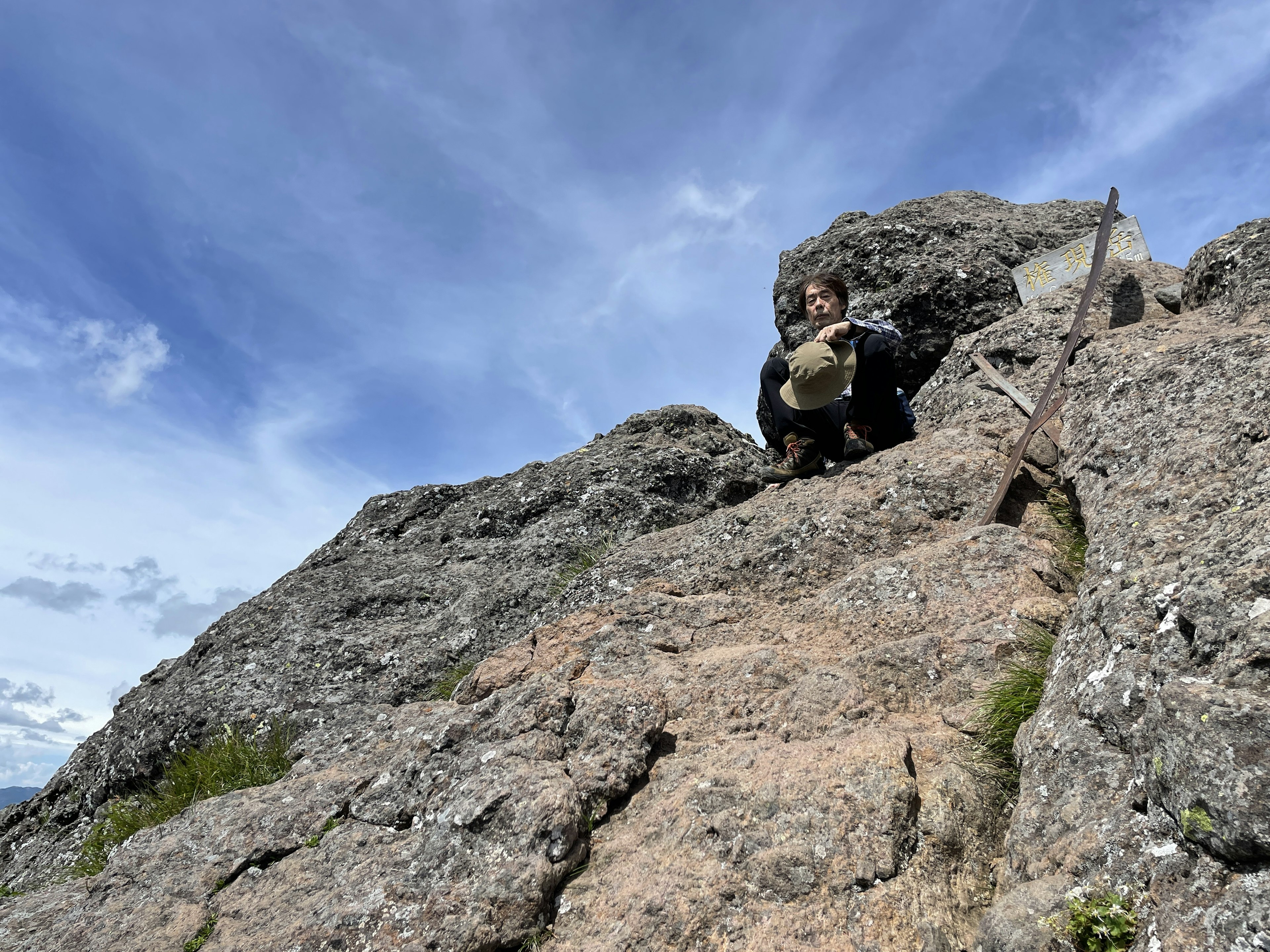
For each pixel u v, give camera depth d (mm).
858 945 2195
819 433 5480
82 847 4793
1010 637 3352
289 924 2658
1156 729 2068
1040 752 2553
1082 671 2660
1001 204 8828
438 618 5691
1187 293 5203
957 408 5500
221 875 3014
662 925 2338
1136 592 2641
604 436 8125
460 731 3297
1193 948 1722
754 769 2816
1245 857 1768
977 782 2730
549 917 2545
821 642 3766
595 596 4852
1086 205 8656
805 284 5500
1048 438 4613
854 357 4988
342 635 5590
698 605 4195
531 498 6918
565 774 2930
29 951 2895
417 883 2703
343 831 3057
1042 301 5984
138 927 2871
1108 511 3375
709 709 3332
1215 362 3676
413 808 3066
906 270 7609
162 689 5695
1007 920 2047
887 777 2611
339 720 4305
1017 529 4168
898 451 4973
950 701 3197
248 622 5918
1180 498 3068
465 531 6883
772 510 4887
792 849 2445
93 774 5312
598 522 6473
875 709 3148
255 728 4926
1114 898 1943
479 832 2779
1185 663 2260
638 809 2887
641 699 3242
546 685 3344
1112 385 4117
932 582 3799
